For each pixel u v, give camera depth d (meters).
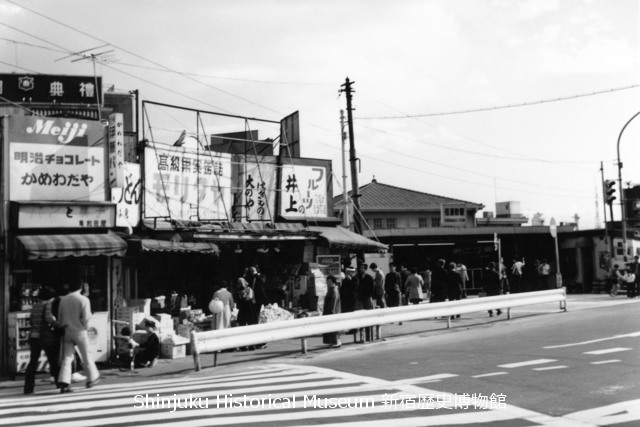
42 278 14.58
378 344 16.30
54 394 11.12
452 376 10.65
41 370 13.55
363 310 16.66
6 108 22.88
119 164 15.52
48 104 23.33
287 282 22.25
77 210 14.75
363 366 12.32
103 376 13.20
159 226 18.14
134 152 18.55
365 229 46.91
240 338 13.91
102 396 10.42
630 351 12.84
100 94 24.08
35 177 14.61
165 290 18.84
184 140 19.94
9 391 11.76
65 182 15.02
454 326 20.00
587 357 12.21
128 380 12.56
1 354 13.66
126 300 16.52
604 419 7.60
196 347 13.05
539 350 13.42
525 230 38.34
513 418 7.71
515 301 21.48
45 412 9.18
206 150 20.47
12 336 13.48
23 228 14.01
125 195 17.77
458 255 38.66
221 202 20.70
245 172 21.50
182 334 16.28
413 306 18.08
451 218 47.12
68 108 23.52
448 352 13.73
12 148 14.33
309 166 23.41
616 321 18.77
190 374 12.91
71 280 11.85
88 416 8.66
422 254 38.28
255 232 19.16
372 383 10.33
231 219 21.05
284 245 22.23
